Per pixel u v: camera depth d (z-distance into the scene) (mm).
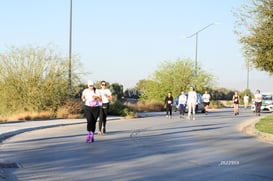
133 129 21406
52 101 30344
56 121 26047
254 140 16734
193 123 25734
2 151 13508
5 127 21250
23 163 11352
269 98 41500
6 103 30203
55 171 10281
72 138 17281
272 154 13039
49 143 15594
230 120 28500
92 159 12023
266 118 26891
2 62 30219
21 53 30391
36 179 9375
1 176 9617
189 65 53781
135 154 12977
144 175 9820
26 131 20312
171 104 32281
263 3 18641
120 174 9938
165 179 9391
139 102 45000
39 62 30453
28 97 29938
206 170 10438
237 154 13023
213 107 55562
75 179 9391
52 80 30344
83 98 16094
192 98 29938
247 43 19266
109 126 23328
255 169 10578
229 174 9945
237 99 35594
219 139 17031
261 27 18891
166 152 13398
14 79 30109
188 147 14586
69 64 30953
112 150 13820
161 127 22703
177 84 53156
